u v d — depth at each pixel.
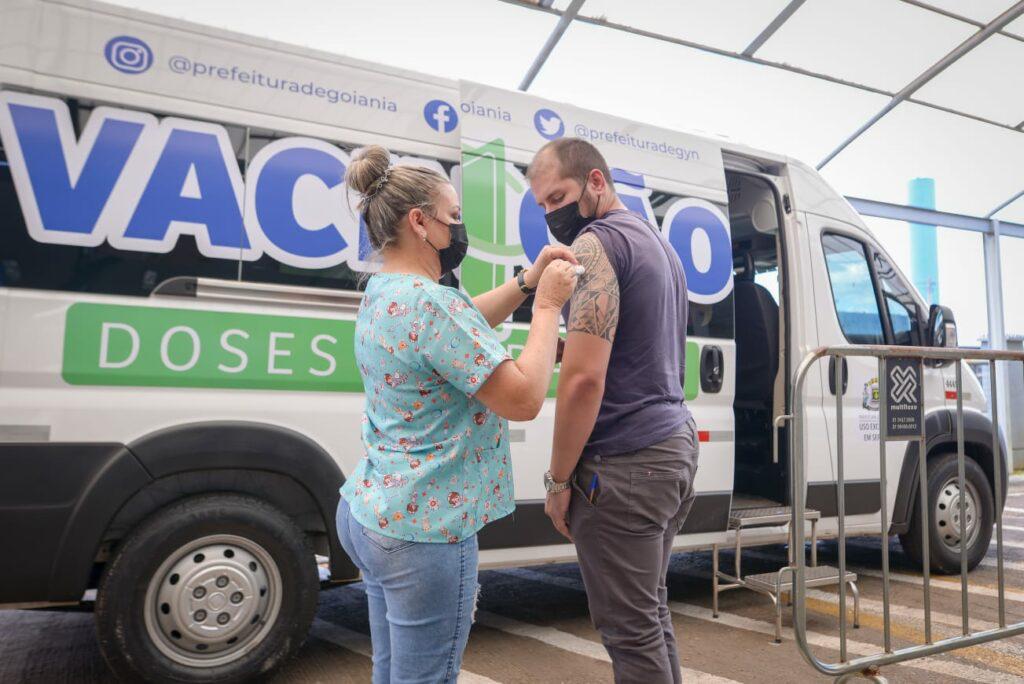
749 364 4.62
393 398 1.47
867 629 3.67
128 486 2.62
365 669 3.09
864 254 4.67
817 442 4.18
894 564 5.13
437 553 1.43
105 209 2.68
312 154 3.05
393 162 3.20
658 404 1.92
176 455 2.69
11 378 2.50
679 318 2.07
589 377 1.81
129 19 2.81
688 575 4.88
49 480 2.52
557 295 1.53
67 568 2.53
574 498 1.93
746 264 4.76
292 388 2.92
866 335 4.52
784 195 4.45
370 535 1.45
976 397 4.91
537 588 4.57
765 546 5.86
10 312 2.51
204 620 2.72
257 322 2.88
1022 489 9.32
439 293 1.45
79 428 2.57
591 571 1.91
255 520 2.79
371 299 1.55
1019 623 2.98
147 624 2.65
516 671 3.07
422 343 1.41
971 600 4.18
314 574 2.90
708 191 3.99
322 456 2.93
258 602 2.81
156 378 2.70
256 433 2.81
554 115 3.63
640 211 3.72
